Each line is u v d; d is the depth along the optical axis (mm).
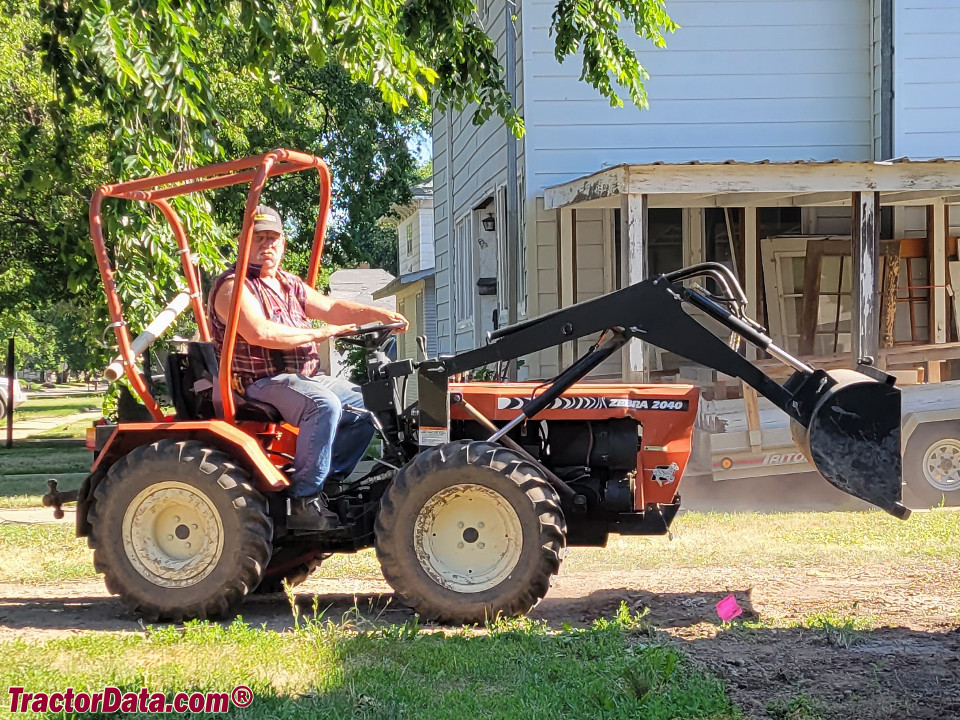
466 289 19406
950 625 5824
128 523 6121
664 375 13281
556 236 14195
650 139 14344
